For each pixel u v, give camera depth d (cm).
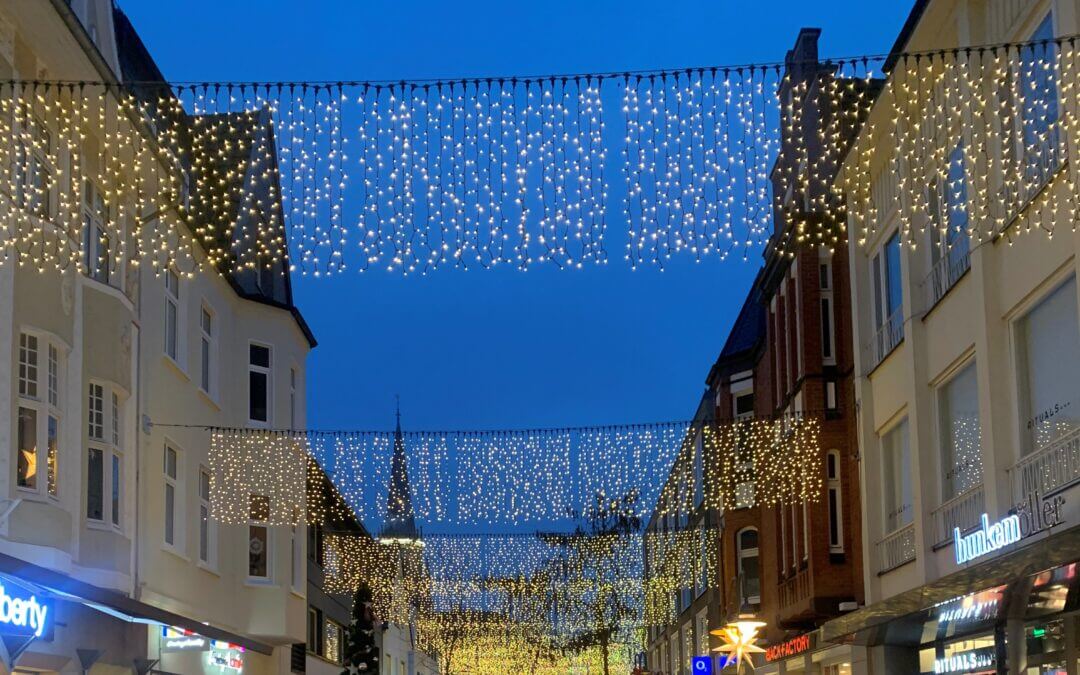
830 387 2703
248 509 2762
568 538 4462
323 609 4231
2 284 1576
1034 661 1655
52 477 1728
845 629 2023
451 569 4016
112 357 1909
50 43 1672
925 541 2014
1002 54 1700
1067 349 1538
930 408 2044
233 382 2847
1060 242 1507
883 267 2325
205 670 2558
